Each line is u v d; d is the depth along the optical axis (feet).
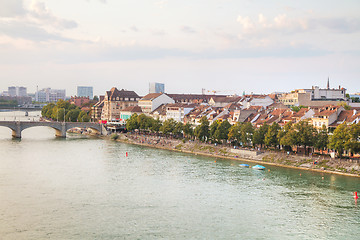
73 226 352.49
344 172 539.29
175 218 375.25
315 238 330.54
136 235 333.83
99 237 328.90
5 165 608.60
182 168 599.16
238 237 331.36
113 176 542.16
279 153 640.99
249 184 496.23
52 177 531.91
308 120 638.53
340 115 627.87
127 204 416.67
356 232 342.85
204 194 453.99
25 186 481.87
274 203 419.13
